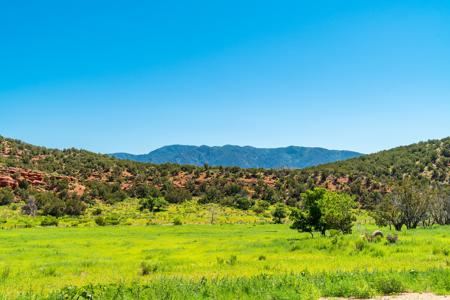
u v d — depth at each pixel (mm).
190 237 51625
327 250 29344
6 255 32500
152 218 105188
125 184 160875
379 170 157125
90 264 26234
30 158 172375
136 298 12391
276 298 12023
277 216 96938
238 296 12242
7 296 13602
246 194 146000
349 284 13227
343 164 180125
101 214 116438
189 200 143375
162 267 22625
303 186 146625
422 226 70500
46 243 44375
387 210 61312
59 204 115562
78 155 189625
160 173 174750
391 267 19078
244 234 55469
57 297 12555
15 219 99875
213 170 176750
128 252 34406
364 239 31703
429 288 13430
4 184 133125
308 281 14141
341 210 45219
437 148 169875
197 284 14273
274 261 24297
